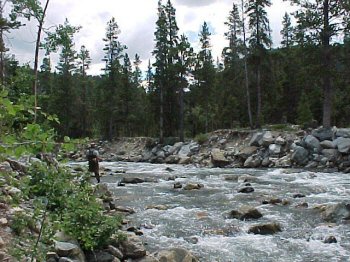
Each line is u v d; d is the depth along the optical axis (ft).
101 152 165.48
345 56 93.09
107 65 180.96
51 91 192.75
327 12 93.25
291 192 56.95
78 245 24.79
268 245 33.45
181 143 136.05
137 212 44.91
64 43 54.80
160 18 153.17
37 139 10.94
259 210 45.32
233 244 33.73
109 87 181.06
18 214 20.81
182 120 144.97
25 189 17.26
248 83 145.48
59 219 21.52
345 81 96.89
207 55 186.19
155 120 165.07
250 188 58.49
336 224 38.99
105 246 26.61
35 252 15.88
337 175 75.15
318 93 111.86
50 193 19.12
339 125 172.55
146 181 72.18
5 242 19.83
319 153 88.94
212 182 70.18
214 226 38.73
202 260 29.84
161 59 155.43
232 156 106.42
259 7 122.31
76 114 202.49
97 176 63.00
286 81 166.61
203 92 180.96
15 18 51.78
